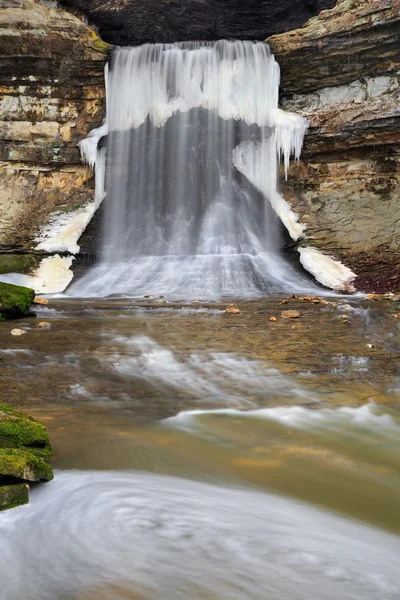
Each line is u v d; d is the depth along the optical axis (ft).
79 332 25.31
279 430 14.40
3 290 29.12
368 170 47.67
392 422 15.05
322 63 47.11
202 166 50.49
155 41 61.21
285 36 47.19
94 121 50.85
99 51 49.03
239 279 43.91
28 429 12.78
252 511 10.38
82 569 8.59
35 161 50.21
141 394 17.01
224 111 49.19
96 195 50.83
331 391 17.52
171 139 50.34
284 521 10.07
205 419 15.06
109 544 9.21
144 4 56.34
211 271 45.16
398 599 7.99
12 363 19.93
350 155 48.19
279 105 50.29
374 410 15.92
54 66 48.55
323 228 48.37
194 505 10.53
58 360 20.42
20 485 10.64
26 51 47.37
